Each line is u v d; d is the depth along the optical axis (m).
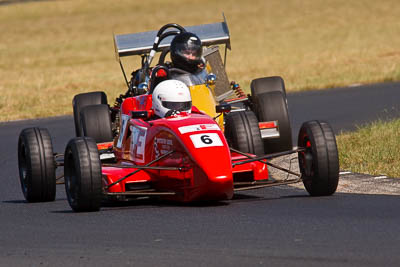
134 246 24.64
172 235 25.92
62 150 55.97
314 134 31.89
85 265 22.70
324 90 85.62
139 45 51.06
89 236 26.58
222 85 47.22
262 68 112.25
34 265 23.00
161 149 32.59
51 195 35.44
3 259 23.94
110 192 31.52
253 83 47.59
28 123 72.38
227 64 121.94
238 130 36.06
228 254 23.03
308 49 141.12
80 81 107.00
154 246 24.48
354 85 87.75
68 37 195.38
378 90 81.62
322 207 29.89
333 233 25.02
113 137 46.25
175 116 33.66
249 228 26.39
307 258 22.22
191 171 30.41
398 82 87.81
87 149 31.17
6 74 124.81
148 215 30.05
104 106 44.44
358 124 59.66
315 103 75.12
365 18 196.62
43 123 71.69
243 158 33.00
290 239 24.48
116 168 34.00
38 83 106.81
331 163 31.58
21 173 36.62
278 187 37.03
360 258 21.97
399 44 138.25
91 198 31.02
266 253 22.95
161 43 50.62
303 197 32.81
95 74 117.88
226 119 37.31
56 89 98.56
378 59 114.19
